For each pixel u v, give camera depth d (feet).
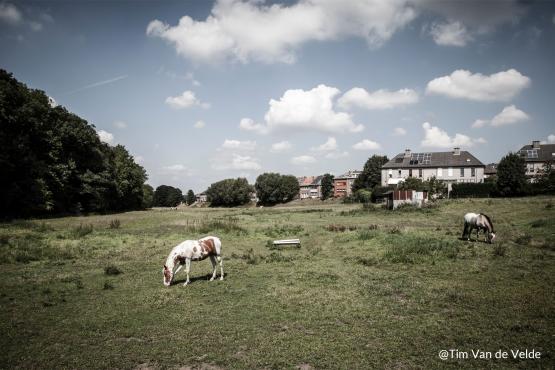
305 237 92.02
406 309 34.06
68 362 24.63
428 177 285.84
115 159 265.13
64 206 186.50
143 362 24.75
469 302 35.32
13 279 48.03
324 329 29.66
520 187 213.46
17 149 138.62
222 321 31.81
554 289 38.37
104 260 61.93
